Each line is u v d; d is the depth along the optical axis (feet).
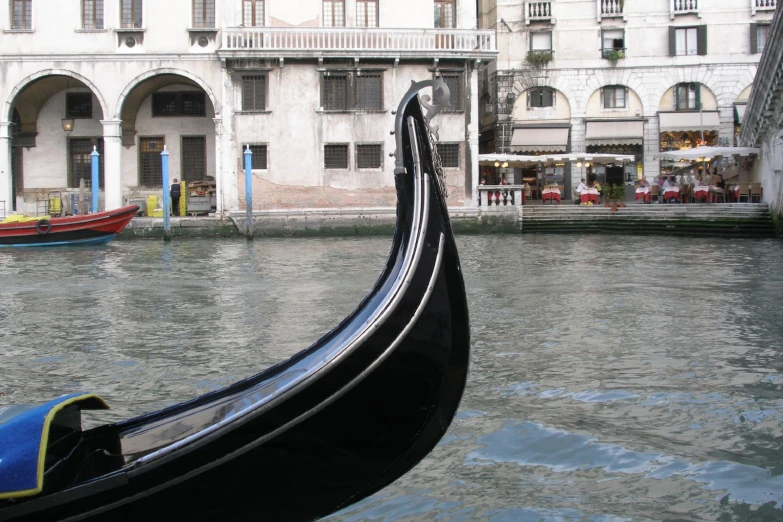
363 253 69.87
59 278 52.37
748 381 24.56
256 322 35.40
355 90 96.94
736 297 41.09
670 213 92.73
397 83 97.45
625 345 29.73
